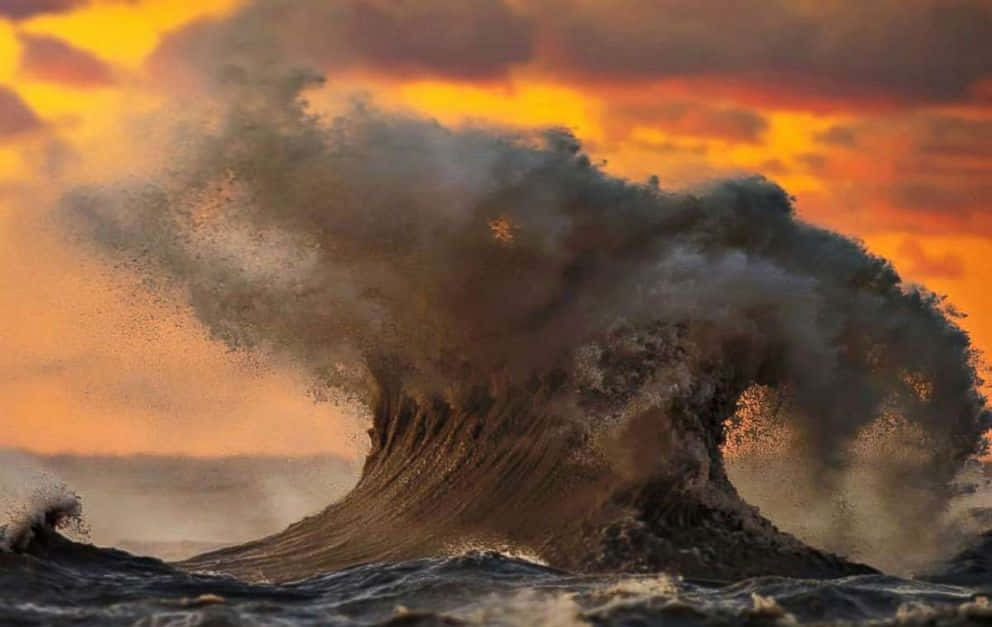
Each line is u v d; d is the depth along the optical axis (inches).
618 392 1716.3
